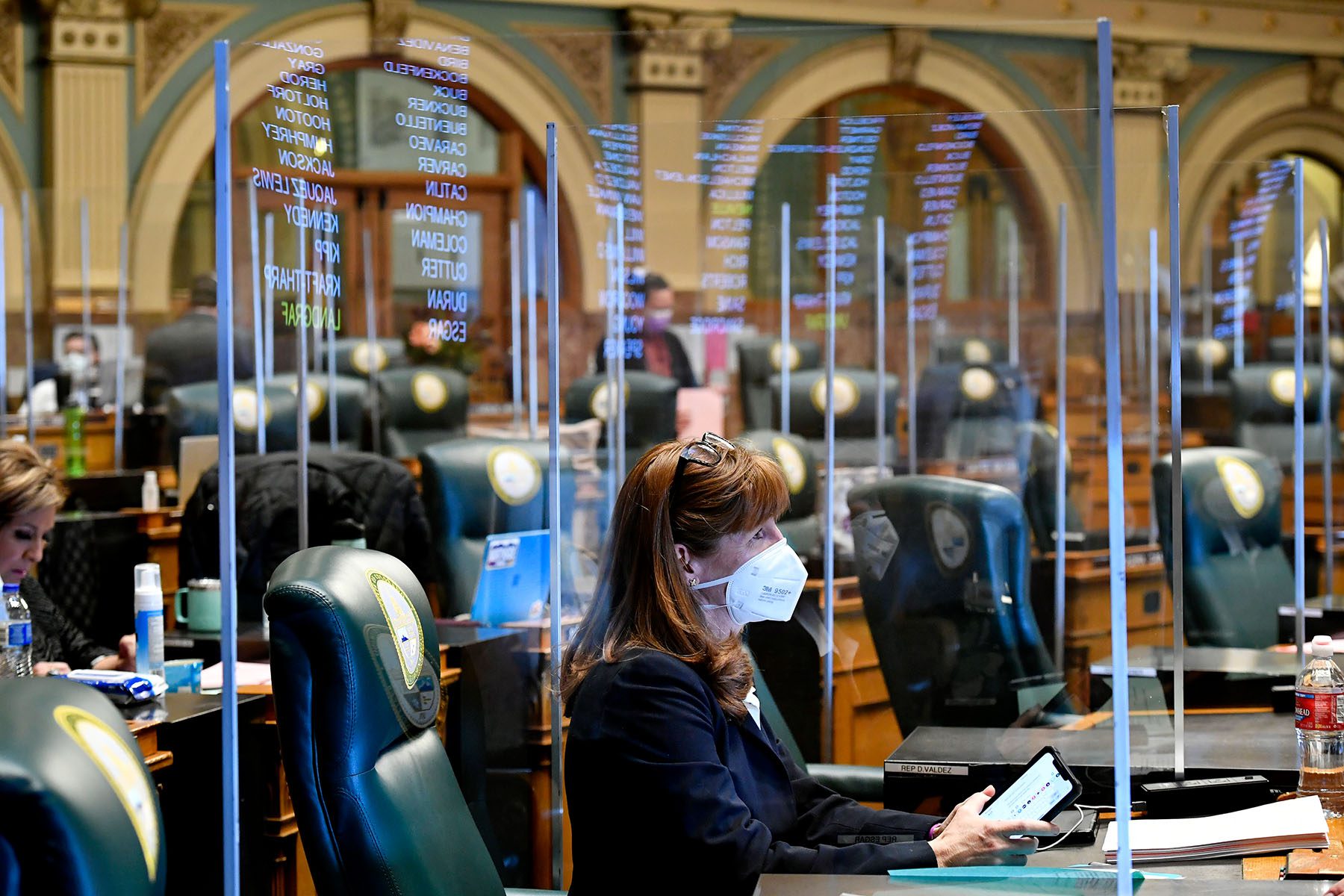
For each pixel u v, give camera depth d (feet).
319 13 28.53
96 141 27.07
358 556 5.22
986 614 8.83
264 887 7.99
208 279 19.65
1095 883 5.05
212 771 7.69
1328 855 5.44
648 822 5.24
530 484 10.41
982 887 5.03
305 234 8.30
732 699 5.63
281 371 12.21
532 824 8.86
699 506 5.59
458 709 8.89
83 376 19.15
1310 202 19.90
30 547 8.27
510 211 16.29
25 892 3.27
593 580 9.73
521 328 16.19
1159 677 7.84
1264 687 7.80
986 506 8.79
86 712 3.68
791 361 14.52
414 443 15.60
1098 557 8.84
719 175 10.26
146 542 13.50
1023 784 5.89
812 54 31.94
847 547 9.12
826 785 7.63
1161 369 10.55
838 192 10.68
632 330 11.46
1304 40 37.01
